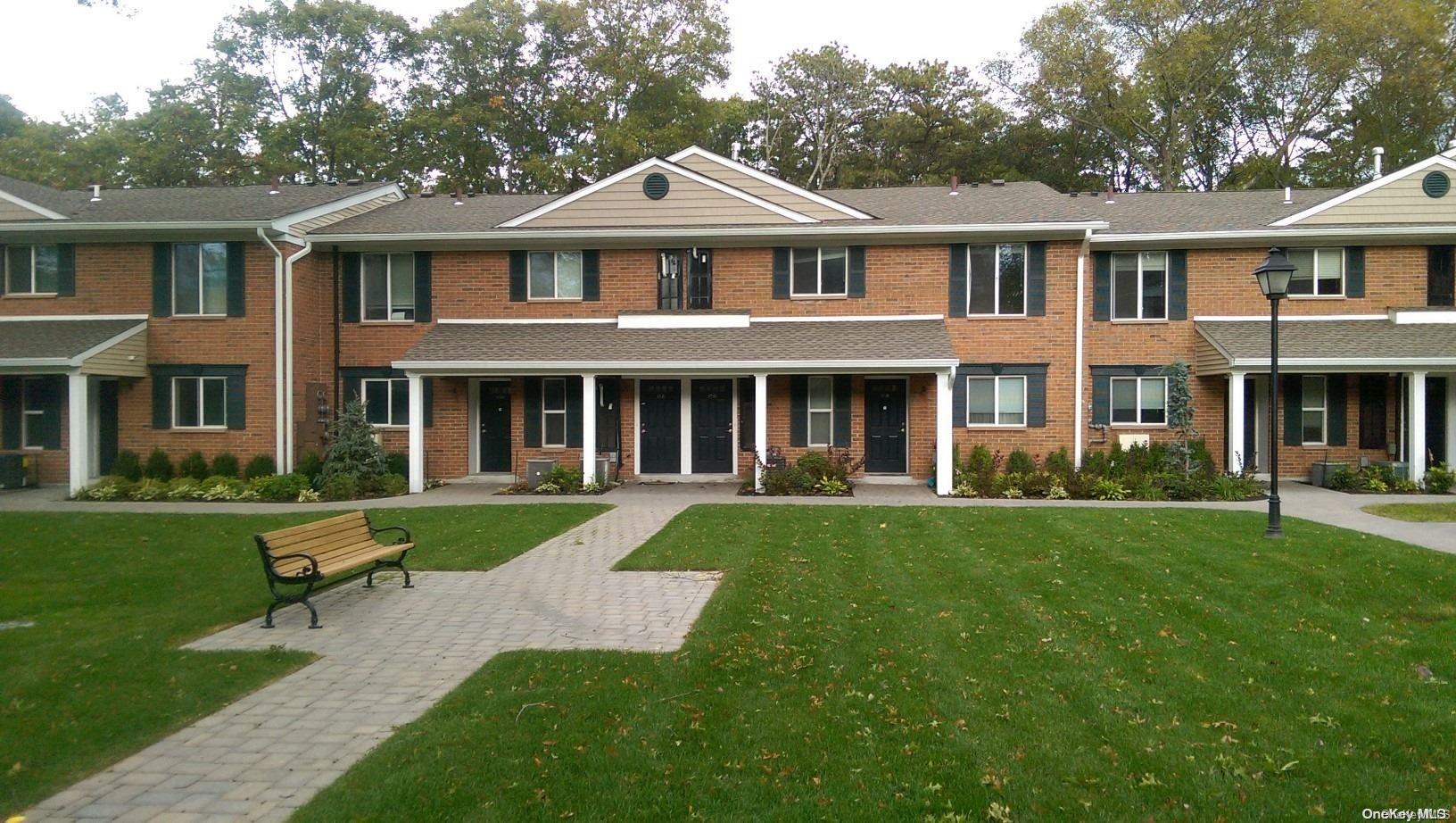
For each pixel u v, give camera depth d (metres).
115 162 34.78
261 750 5.04
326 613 8.25
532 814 4.15
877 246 19.53
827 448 19.30
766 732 5.14
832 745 4.95
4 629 7.68
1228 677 6.09
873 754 4.82
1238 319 19.81
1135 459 18.75
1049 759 4.75
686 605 8.39
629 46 37.47
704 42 37.53
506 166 38.25
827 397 19.62
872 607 8.11
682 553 10.91
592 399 18.02
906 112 40.66
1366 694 5.73
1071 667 6.31
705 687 5.95
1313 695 5.68
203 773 4.73
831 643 6.96
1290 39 33.91
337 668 6.60
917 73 41.00
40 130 36.62
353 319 20.31
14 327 19.02
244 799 4.42
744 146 44.44
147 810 4.30
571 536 12.46
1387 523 13.15
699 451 19.95
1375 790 4.36
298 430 19.55
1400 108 32.75
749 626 7.48
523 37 37.12
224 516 14.72
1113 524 12.77
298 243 19.41
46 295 19.47
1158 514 13.84
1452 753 4.77
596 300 20.03
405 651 7.02
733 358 17.52
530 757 4.82
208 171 35.09
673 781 4.50
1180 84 34.84
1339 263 19.72
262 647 7.16
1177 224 20.02
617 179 19.38
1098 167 40.34
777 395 19.61
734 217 19.17
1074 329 19.14
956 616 7.75
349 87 35.94
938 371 17.27
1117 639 7.03
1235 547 10.81
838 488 17.12
